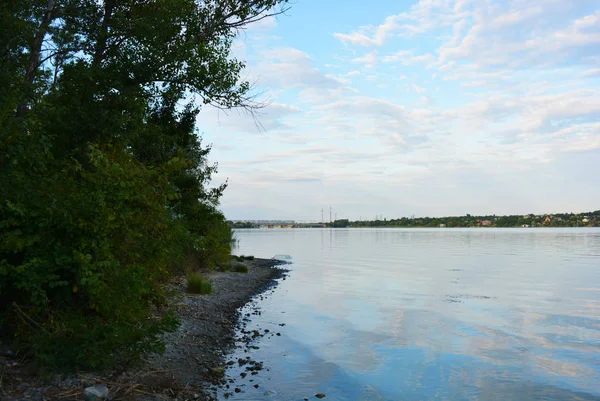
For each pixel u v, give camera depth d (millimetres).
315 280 22891
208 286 16203
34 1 10625
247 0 14711
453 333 11000
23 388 5285
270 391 6855
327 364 8352
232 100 15148
